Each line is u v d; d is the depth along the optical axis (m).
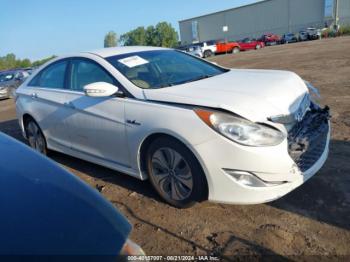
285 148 2.83
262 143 2.77
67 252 1.34
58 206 1.57
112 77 3.77
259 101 3.00
